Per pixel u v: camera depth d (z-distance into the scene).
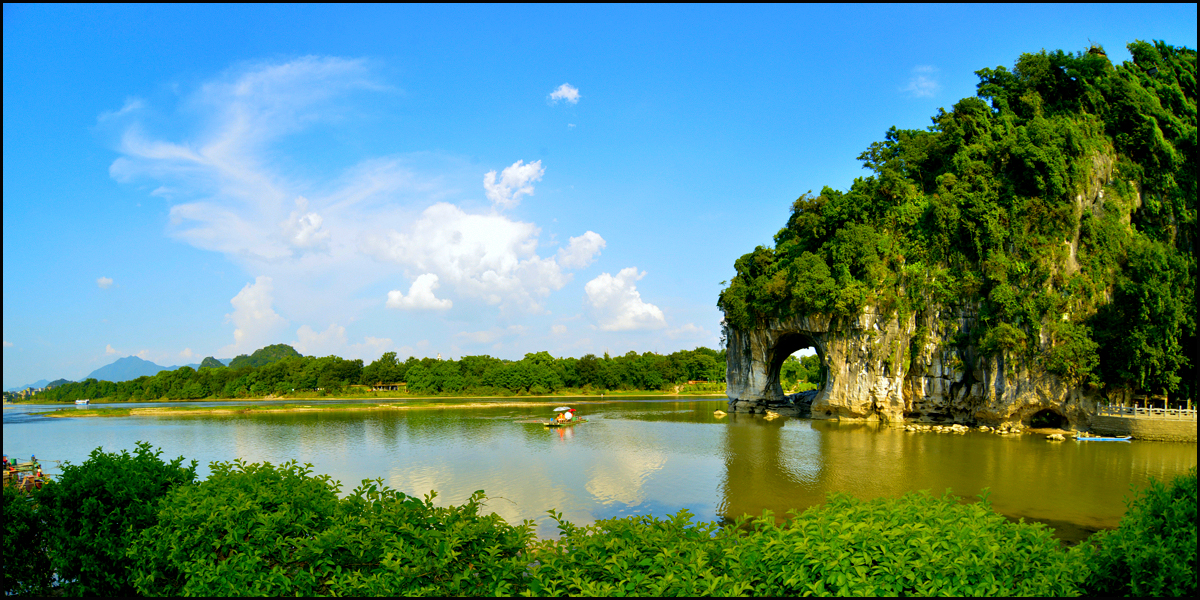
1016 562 8.82
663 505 32.03
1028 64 71.19
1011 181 65.25
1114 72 69.88
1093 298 59.44
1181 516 9.45
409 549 9.41
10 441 62.47
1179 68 73.69
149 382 148.88
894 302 68.25
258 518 10.20
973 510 9.66
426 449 52.78
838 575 8.05
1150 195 66.62
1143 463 41.69
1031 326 59.06
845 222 72.94
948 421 67.19
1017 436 57.34
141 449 13.70
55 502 12.17
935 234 67.31
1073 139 63.12
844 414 73.75
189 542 10.24
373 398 141.00
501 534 10.27
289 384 151.75
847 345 72.06
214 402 133.25
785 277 76.75
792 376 172.25
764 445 52.91
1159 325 54.28
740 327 88.94
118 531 12.01
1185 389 54.97
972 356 65.25
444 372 155.25
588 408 104.25
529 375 150.75
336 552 9.82
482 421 79.50
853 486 35.66
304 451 52.78
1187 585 8.55
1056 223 60.84
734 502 32.50
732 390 95.00
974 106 70.50
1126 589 9.27
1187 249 64.69
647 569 8.80
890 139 81.50
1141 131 67.50
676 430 65.75
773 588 8.34
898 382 68.25
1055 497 32.31
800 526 9.15
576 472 40.78
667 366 170.50
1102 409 57.22
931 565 8.28
